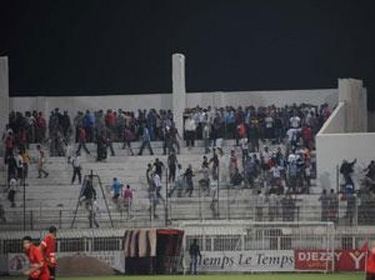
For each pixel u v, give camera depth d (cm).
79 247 13650
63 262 13500
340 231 13462
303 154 15262
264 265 13450
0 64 16512
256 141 16125
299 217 14388
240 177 15425
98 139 15938
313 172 15262
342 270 13188
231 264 13512
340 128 16012
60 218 15025
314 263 13262
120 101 17000
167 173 15538
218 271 13525
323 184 14762
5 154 15912
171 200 15200
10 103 16825
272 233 13512
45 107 16925
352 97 16475
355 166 14662
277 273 13350
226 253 13538
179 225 13925
